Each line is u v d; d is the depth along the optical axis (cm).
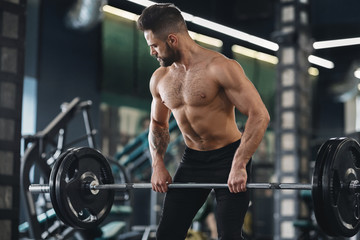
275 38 931
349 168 302
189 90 298
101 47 1145
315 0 1278
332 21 1263
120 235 702
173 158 1069
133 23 1197
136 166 934
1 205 435
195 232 685
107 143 1156
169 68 313
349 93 1432
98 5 978
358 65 1390
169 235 312
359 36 1304
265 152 1359
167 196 316
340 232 298
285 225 891
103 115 1155
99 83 1141
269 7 1229
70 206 335
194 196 313
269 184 289
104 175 358
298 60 922
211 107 298
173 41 295
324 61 1464
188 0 1235
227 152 305
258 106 287
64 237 623
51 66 1072
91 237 643
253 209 810
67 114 688
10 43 455
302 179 914
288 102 920
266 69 1435
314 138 1498
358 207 307
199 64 297
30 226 609
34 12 1054
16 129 450
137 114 1221
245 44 1382
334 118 1503
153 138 329
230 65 291
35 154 642
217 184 293
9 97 450
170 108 313
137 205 1180
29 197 616
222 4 1304
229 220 295
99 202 351
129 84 1184
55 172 335
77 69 1115
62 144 683
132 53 1194
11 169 443
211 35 1312
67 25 1092
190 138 312
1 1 452
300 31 923
